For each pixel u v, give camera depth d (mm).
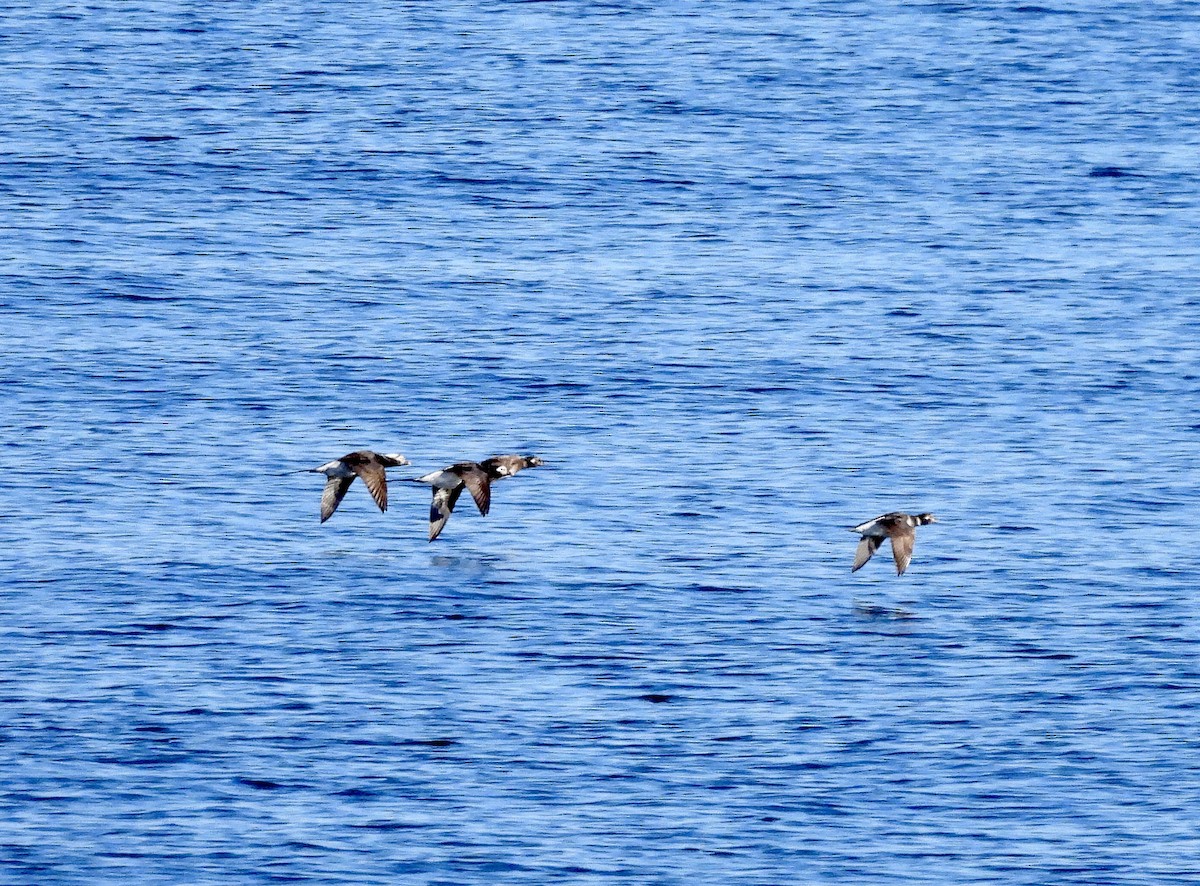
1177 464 53875
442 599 45250
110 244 69500
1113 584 46500
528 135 82562
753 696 40719
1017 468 53625
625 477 52875
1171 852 34812
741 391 58938
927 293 66875
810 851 34781
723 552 48281
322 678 41125
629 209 74750
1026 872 34094
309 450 54312
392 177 77438
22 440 54094
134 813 35781
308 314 64188
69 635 42781
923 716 39875
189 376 59062
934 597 45844
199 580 46000
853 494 51906
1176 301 66250
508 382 59281
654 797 36531
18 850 34469
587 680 41281
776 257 70125
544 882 33750
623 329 63469
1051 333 63438
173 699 39969
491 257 69750
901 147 82000
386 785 36875
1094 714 40000
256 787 36719
